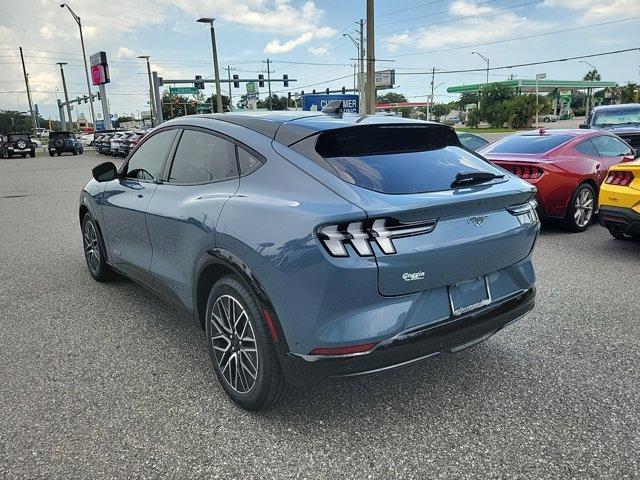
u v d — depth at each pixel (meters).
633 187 5.90
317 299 2.39
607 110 15.66
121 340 3.92
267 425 2.81
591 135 7.95
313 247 2.36
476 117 71.00
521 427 2.78
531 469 2.44
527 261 3.14
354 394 3.13
